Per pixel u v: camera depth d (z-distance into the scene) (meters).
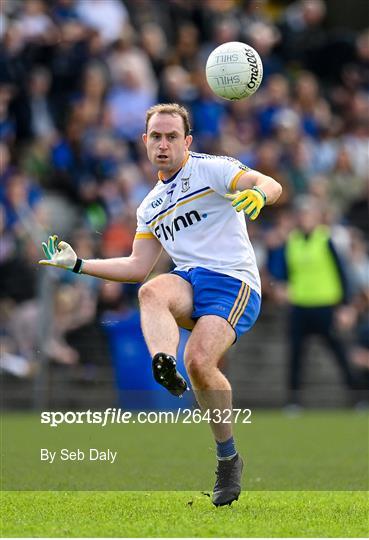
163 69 67.69
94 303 55.16
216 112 64.50
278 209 63.06
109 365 55.34
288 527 19.47
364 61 77.38
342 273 54.59
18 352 53.19
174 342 21.39
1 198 55.47
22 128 62.34
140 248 24.11
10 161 60.44
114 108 63.88
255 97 69.06
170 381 20.94
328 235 54.25
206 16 73.06
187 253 23.20
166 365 20.70
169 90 64.25
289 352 55.56
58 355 53.81
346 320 55.81
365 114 73.00
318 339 61.91
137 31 72.25
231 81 24.34
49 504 23.11
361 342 59.66
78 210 59.94
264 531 18.97
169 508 22.39
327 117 71.62
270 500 23.94
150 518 20.72
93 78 62.59
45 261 23.61
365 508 22.44
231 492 22.45
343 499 24.17
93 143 60.88
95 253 57.00
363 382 59.47
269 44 72.31
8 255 54.38
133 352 52.41
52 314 53.16
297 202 61.66
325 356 62.03
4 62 62.41
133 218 58.66
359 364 59.56
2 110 61.41
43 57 64.69
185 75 66.19
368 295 60.00
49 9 67.75
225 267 22.94
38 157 60.66
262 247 61.38
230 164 22.80
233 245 23.08
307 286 54.34
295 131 65.88
